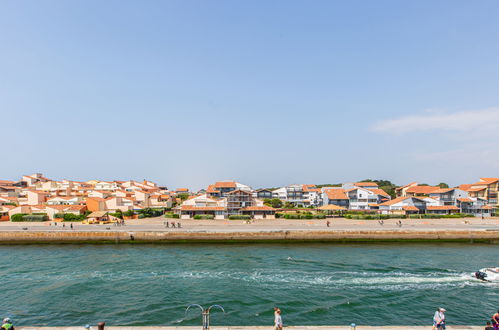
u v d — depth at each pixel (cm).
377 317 2833
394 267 4500
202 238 6544
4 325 1956
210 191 12912
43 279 3975
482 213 9812
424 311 2970
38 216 8500
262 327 2098
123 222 7925
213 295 3366
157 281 3862
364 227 7231
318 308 3014
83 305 3116
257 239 6569
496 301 3225
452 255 5334
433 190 12356
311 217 9169
